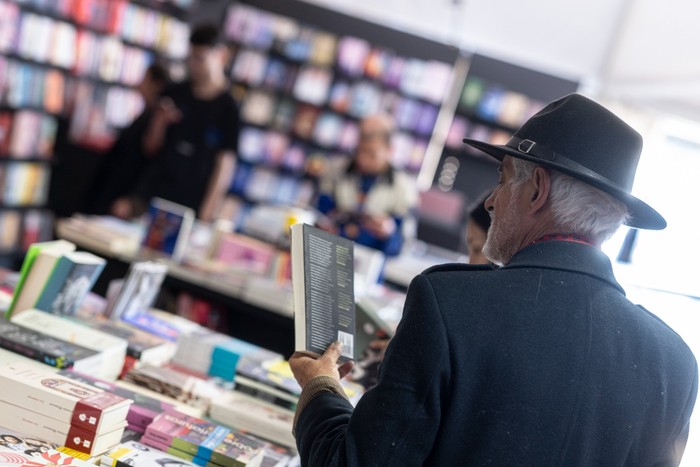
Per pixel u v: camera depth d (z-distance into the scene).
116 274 4.61
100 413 2.05
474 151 8.38
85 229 4.63
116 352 2.68
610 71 7.40
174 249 4.66
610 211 1.55
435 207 7.14
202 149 6.38
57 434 2.06
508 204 1.62
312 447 1.57
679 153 7.02
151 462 2.10
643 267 3.13
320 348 1.79
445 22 8.36
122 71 7.73
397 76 8.40
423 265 5.61
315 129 8.62
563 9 7.91
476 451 1.46
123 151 6.53
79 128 7.29
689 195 6.74
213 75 6.33
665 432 1.59
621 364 1.54
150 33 7.98
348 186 5.62
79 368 2.45
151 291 3.34
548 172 1.55
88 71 7.29
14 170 6.61
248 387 2.83
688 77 6.99
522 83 8.17
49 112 6.91
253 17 8.57
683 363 1.63
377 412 1.45
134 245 4.73
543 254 1.56
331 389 1.67
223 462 2.20
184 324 3.43
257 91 8.62
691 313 2.81
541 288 1.53
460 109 8.36
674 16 7.10
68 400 2.06
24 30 6.36
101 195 6.58
